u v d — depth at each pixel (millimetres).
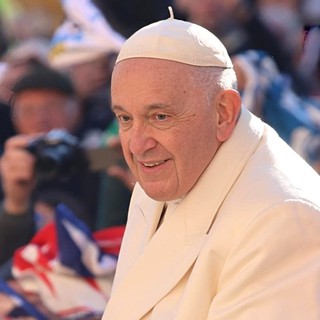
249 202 8406
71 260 15703
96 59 18375
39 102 18203
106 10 18406
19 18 19406
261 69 17625
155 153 8305
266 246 8125
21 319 15547
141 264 8961
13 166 17359
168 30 8383
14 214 17406
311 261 8102
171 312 8672
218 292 8391
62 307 15625
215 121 8500
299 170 8727
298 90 17953
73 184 17469
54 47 18578
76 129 18344
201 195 8773
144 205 9766
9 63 18812
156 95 8109
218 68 8445
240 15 17984
